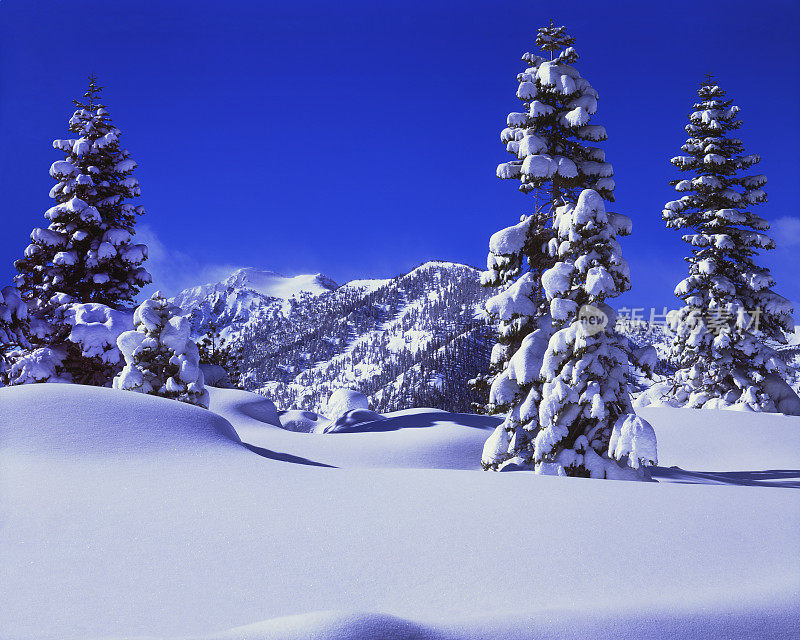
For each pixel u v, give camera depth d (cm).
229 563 918
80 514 1159
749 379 3678
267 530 1055
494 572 870
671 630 683
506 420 2091
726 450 2956
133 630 719
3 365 3170
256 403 3494
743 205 3859
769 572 857
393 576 862
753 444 2969
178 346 2659
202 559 935
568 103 2275
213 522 1103
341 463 2375
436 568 887
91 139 4088
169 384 2586
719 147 3922
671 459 2941
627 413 1955
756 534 1016
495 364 2206
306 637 616
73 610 775
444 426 2741
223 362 5503
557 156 2203
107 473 1459
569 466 1881
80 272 3869
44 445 1592
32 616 759
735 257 3809
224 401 3366
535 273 2183
